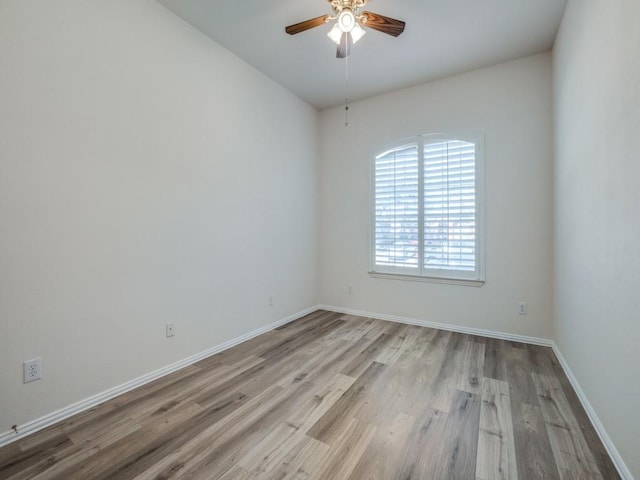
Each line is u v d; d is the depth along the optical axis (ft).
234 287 10.04
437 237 11.59
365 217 13.28
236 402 6.66
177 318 8.25
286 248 12.45
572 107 7.33
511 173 10.31
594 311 5.86
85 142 6.31
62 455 5.06
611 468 4.79
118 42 6.84
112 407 6.45
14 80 5.34
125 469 4.76
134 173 7.20
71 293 6.15
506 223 10.43
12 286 5.39
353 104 13.44
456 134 11.12
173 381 7.59
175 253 8.18
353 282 13.65
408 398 6.81
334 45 9.39
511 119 10.28
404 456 5.05
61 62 5.94
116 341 6.91
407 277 12.24
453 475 4.66
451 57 9.99
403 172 12.25
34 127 5.59
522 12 7.94
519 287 10.29
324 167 14.33
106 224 6.69
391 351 9.47
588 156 6.20
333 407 6.46
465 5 7.65
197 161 8.74
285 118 12.26
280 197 12.09
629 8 4.39
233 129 9.91
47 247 5.79
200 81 8.79
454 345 9.93
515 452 5.14
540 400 6.71
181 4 7.70
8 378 5.35
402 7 7.70
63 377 6.05
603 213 5.42
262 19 8.24
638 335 4.14
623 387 4.59
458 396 6.88
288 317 12.59
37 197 5.65
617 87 4.81
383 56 9.92
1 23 5.20
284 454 5.09
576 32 6.93
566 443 5.35
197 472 4.71
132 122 7.14
